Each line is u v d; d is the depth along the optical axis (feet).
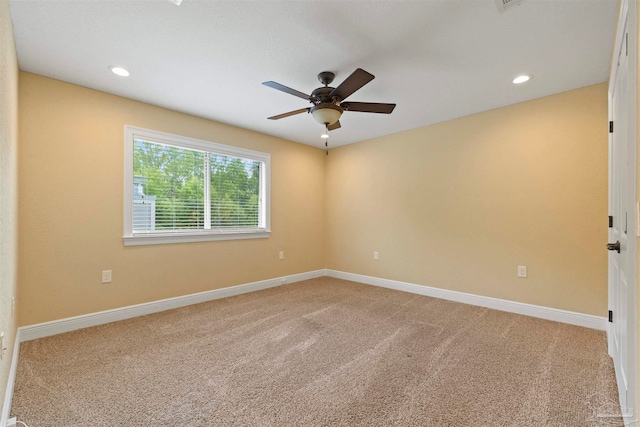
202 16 5.79
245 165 13.23
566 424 4.76
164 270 10.51
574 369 6.42
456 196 11.64
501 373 6.28
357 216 15.15
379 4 5.48
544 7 5.51
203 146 11.55
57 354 7.07
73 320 8.57
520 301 10.09
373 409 5.15
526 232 9.96
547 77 8.24
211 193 12.02
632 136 4.10
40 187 8.08
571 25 5.99
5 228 5.02
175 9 5.59
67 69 7.80
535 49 6.87
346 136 14.17
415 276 12.94
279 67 7.73
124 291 9.59
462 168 11.46
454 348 7.46
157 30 6.21
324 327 8.88
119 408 5.15
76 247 8.68
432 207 12.37
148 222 10.30
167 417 4.93
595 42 6.56
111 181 9.32
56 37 6.41
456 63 7.51
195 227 11.53
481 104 10.18
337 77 8.28
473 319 9.55
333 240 16.26
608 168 7.68
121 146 9.52
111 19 5.85
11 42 5.74
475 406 5.22
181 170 11.14
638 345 3.58
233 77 8.27
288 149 14.82
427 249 12.53
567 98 9.14
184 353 7.19
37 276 8.02
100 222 9.11
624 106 5.19
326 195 16.52
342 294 12.66
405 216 13.26
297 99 9.77
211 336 8.21
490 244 10.77
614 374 6.20
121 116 9.53
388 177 13.89
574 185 9.07
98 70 7.88
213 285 11.87
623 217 5.33
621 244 5.58
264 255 13.75
